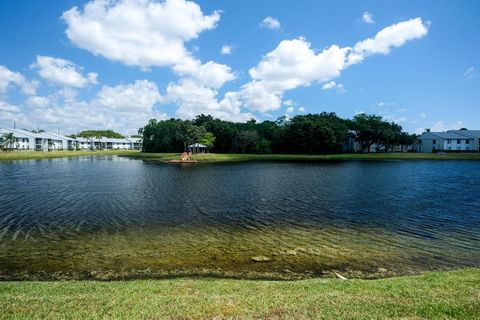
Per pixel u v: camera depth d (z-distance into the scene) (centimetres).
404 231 1547
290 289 787
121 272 1028
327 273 1030
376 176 4053
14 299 707
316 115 12106
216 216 1864
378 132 10238
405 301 682
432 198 2483
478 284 802
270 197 2527
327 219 1792
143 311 631
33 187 3059
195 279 963
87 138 16800
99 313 623
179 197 2517
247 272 1033
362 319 595
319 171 4769
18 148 11200
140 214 1908
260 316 607
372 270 1057
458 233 1512
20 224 1659
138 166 5853
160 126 12850
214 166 5881
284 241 1379
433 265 1104
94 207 2114
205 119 12812
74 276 995
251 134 10806
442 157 7931
